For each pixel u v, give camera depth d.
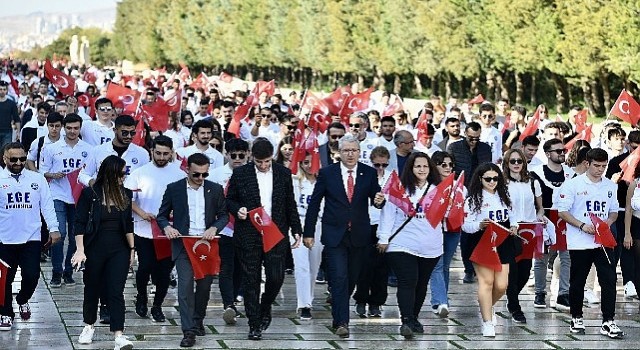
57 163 20.08
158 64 156.62
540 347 16.22
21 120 36.47
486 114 23.23
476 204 16.98
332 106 29.91
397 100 33.03
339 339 16.52
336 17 87.56
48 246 17.20
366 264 17.20
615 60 53.34
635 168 17.94
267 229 15.88
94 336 16.41
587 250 16.97
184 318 15.89
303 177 18.91
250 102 30.39
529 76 74.69
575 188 17.09
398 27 77.75
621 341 16.69
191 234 16.02
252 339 16.33
